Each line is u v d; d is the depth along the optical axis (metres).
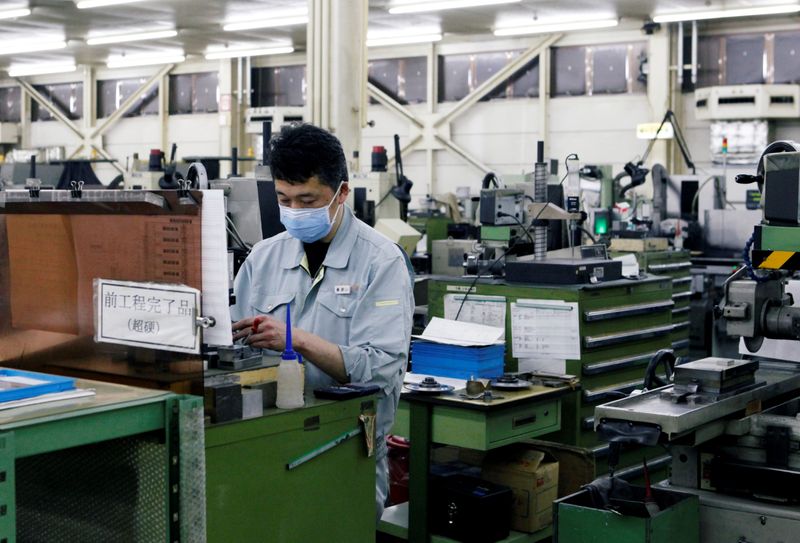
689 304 5.38
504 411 2.92
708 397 2.07
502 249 3.83
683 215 6.68
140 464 1.33
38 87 14.17
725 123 9.15
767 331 2.21
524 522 3.07
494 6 9.32
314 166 1.84
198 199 1.38
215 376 1.60
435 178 11.27
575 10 9.49
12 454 1.10
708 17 9.26
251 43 11.72
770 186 2.09
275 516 1.60
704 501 2.17
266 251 2.08
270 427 1.58
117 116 13.30
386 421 1.92
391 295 1.93
